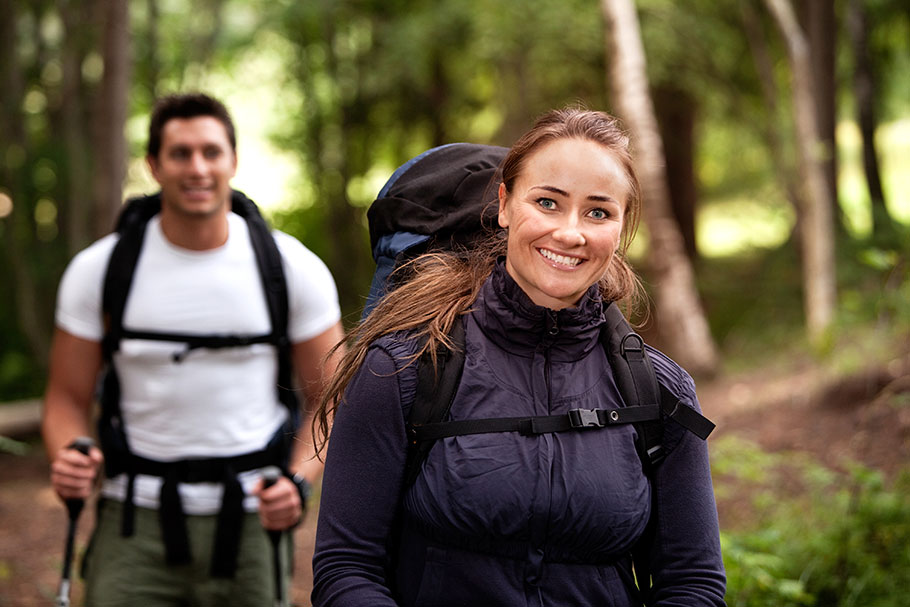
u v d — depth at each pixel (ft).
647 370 5.72
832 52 41.32
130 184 41.98
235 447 9.55
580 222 5.53
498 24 40.96
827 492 18.66
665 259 34.19
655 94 51.98
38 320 38.34
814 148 34.47
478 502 5.30
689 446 5.74
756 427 25.52
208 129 9.39
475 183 6.78
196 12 42.45
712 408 29.37
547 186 5.53
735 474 20.35
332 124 52.34
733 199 56.54
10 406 30.19
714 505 5.84
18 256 36.50
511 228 5.66
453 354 5.56
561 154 5.55
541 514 5.31
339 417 5.68
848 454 21.61
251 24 49.78
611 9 32.60
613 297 6.13
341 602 5.38
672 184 54.29
